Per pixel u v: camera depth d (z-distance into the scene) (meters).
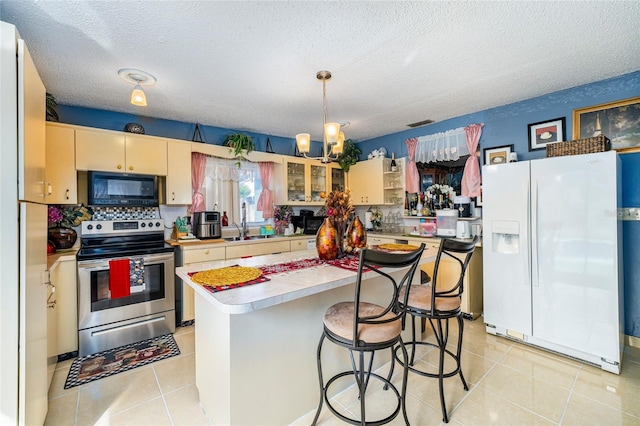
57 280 2.32
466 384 1.94
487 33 1.81
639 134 2.38
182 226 3.33
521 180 2.50
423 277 2.88
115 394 1.90
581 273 2.21
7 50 1.15
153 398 1.86
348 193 2.10
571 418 1.66
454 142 3.59
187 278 1.57
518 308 2.55
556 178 2.32
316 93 2.71
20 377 1.21
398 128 4.03
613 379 2.03
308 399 1.73
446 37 1.85
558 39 1.89
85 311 2.43
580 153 2.30
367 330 1.37
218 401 1.52
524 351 2.43
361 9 1.57
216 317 1.54
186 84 2.48
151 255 2.76
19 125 1.18
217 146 3.58
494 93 2.79
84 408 1.76
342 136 2.38
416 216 3.95
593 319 2.17
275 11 1.58
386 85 2.56
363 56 2.06
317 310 1.78
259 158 3.93
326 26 1.72
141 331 2.70
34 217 1.38
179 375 2.12
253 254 3.49
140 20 1.63
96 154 2.74
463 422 1.63
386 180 4.30
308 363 1.73
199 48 1.93
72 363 2.30
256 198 4.21
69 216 2.82
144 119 3.34
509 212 2.57
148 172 3.04
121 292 2.56
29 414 1.29
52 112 2.60
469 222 3.41
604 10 1.60
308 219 4.31
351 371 1.80
